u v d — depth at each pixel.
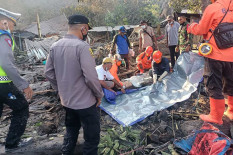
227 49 2.66
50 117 3.95
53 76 2.39
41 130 3.42
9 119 3.83
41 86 5.66
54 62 2.29
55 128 3.54
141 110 3.98
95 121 2.40
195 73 4.61
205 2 4.05
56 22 26.86
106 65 4.32
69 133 2.62
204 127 2.89
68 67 2.19
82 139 3.05
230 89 2.98
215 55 2.72
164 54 8.92
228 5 2.60
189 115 3.75
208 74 2.86
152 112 3.82
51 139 3.11
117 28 17.83
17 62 10.47
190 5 7.16
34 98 4.89
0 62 2.29
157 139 3.12
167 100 4.18
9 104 2.64
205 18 2.71
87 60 2.13
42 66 8.88
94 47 13.12
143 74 5.87
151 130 3.45
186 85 4.48
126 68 7.31
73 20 2.26
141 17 19.00
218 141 2.51
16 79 2.40
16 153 2.78
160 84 4.70
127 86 4.90
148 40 7.27
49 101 4.66
